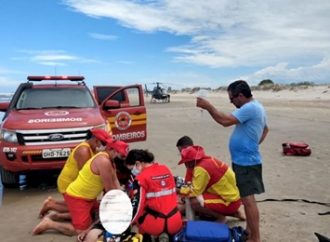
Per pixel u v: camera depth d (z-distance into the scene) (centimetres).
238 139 453
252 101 457
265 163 942
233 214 551
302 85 5656
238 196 531
